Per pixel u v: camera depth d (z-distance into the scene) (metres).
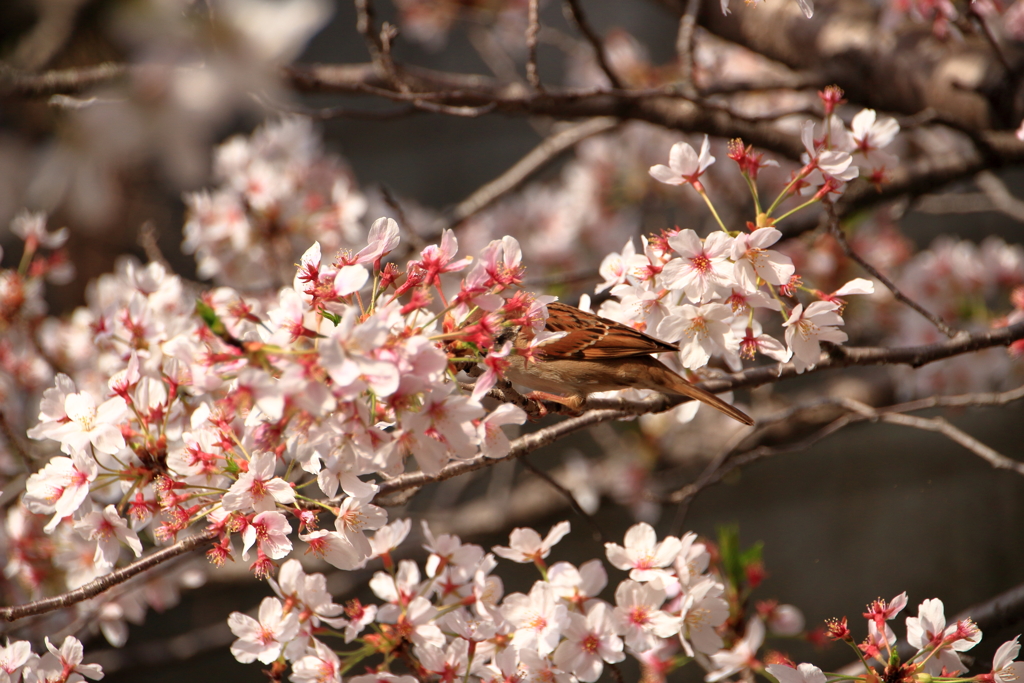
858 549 17.80
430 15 12.82
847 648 15.36
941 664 5.36
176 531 4.88
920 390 11.13
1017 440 18.20
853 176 5.68
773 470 19.23
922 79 10.18
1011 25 8.82
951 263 10.94
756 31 11.38
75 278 9.24
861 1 11.27
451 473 5.86
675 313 5.62
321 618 5.49
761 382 6.79
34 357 9.29
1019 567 16.97
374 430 4.22
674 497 8.54
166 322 7.42
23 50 2.79
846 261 11.70
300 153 11.70
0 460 8.03
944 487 18.36
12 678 5.36
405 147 24.06
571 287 13.76
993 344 6.46
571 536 17.56
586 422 6.46
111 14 2.59
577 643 5.49
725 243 5.44
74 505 4.94
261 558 4.77
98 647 12.40
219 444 5.07
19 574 7.97
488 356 4.43
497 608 5.77
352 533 4.89
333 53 23.48
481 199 11.55
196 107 2.55
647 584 5.78
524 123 24.67
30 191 2.76
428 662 5.44
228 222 11.02
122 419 5.29
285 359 3.82
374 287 4.60
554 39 13.52
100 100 2.61
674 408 6.80
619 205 14.48
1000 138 9.49
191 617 16.41
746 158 5.78
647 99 10.52
